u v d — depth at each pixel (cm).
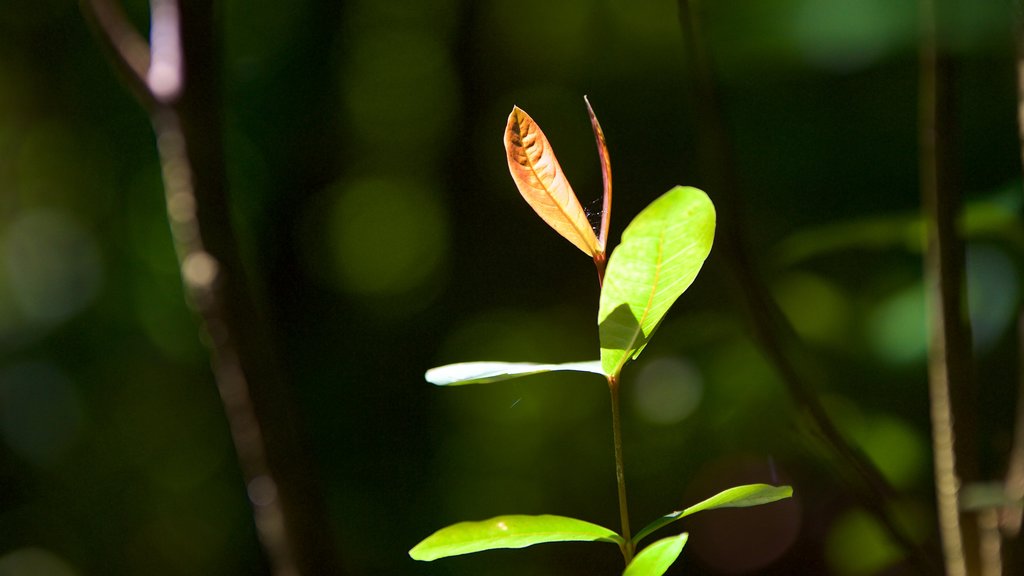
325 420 416
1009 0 124
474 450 417
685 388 300
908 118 298
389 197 445
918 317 213
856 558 214
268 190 426
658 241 111
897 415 239
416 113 445
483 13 430
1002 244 184
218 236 122
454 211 437
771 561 318
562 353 409
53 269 453
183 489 438
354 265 444
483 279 428
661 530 350
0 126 455
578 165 398
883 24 156
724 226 128
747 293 128
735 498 114
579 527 115
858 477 127
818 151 312
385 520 405
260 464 123
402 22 436
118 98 436
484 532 115
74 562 429
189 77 122
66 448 442
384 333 430
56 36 444
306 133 428
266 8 418
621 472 115
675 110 376
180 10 122
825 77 303
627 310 113
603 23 396
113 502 438
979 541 125
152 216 435
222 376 122
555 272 420
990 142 260
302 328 427
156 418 441
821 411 128
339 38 426
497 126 433
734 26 193
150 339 439
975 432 125
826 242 171
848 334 248
